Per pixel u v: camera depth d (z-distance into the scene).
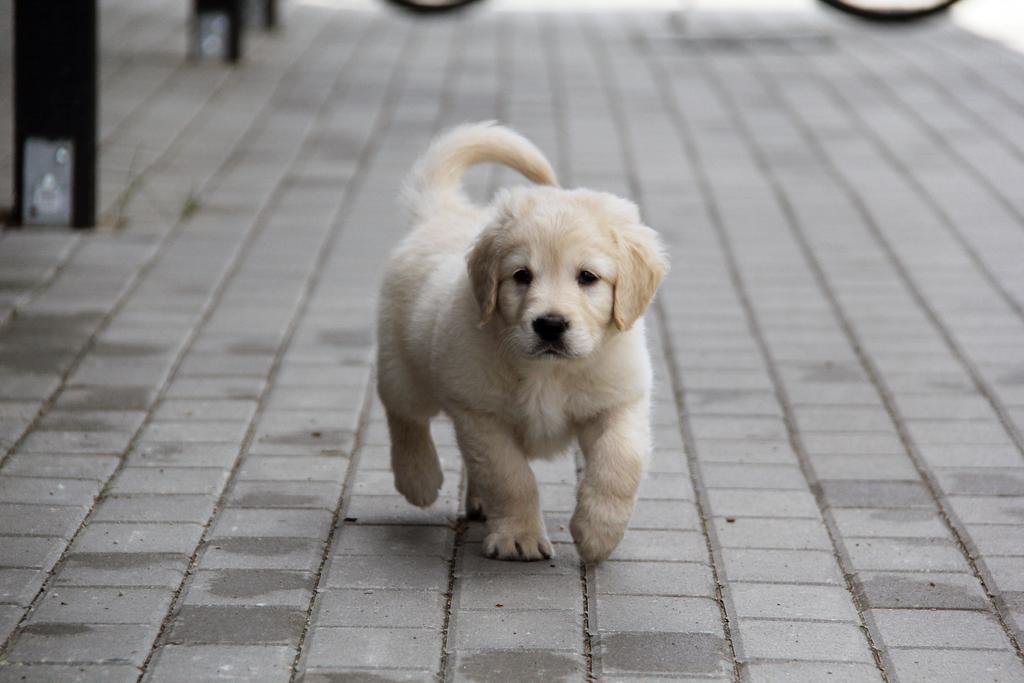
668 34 24.50
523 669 5.81
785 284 11.85
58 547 6.89
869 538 7.23
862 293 11.59
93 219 12.94
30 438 8.35
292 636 6.08
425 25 25.19
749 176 15.25
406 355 7.25
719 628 6.23
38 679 5.64
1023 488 7.85
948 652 6.03
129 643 5.96
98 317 10.60
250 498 7.66
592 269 6.54
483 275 6.64
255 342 10.27
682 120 17.80
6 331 10.23
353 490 7.83
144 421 8.73
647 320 10.98
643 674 5.79
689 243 12.96
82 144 12.77
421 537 7.24
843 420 8.97
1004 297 11.42
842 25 25.66
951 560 6.96
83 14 12.50
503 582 6.69
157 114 17.44
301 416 8.91
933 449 8.44
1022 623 6.28
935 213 13.85
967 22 26.16
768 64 21.72
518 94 19.11
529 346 6.40
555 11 27.48
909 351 10.23
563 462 8.30
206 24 20.75
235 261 12.20
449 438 8.63
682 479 8.01
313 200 14.07
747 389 9.53
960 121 17.78
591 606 6.44
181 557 6.84
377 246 12.64
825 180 15.09
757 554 7.04
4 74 19.00
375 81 19.81
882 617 6.36
